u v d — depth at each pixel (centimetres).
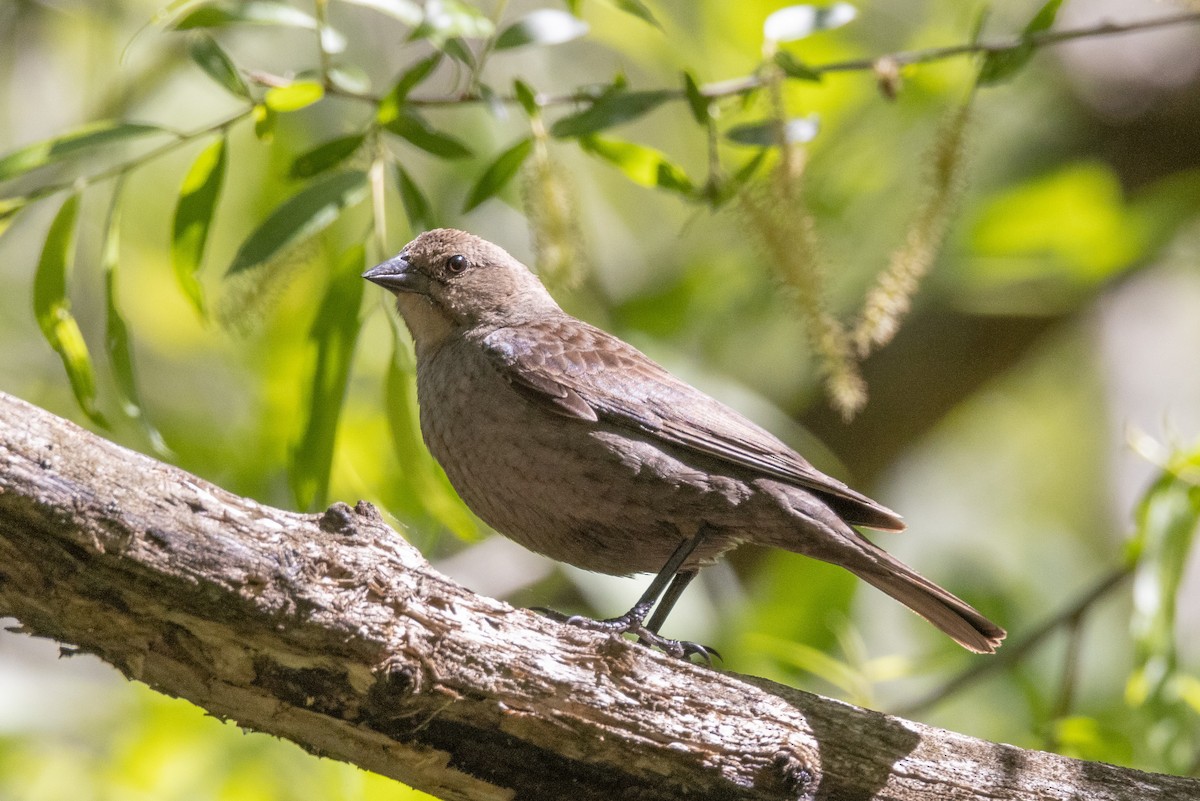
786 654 1122
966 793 744
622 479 882
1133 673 1029
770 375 1581
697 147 1597
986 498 1811
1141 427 1842
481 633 672
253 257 848
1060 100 1605
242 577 622
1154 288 1861
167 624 626
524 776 694
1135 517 1059
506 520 929
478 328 980
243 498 645
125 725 1212
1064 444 1875
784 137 862
